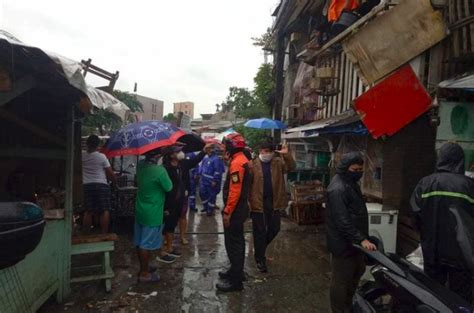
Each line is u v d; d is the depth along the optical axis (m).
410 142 5.30
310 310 4.26
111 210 7.29
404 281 2.73
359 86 6.98
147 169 4.73
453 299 2.47
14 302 3.19
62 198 4.88
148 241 4.76
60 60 3.10
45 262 3.82
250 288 4.81
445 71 4.95
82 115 5.26
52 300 4.27
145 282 4.88
